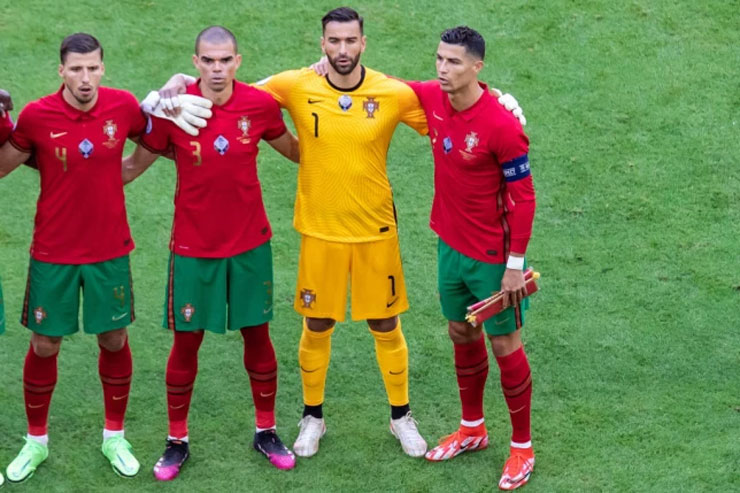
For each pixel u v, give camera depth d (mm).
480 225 22281
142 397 25906
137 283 29328
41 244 22172
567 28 37594
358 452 24297
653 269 29922
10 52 36094
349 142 22312
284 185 32719
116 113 21656
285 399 26125
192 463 23844
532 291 22250
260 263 22922
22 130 21438
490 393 26297
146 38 36969
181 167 22094
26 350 27109
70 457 23906
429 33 37438
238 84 22109
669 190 32438
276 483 23312
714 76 36000
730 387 25969
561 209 31922
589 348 27375
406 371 24266
